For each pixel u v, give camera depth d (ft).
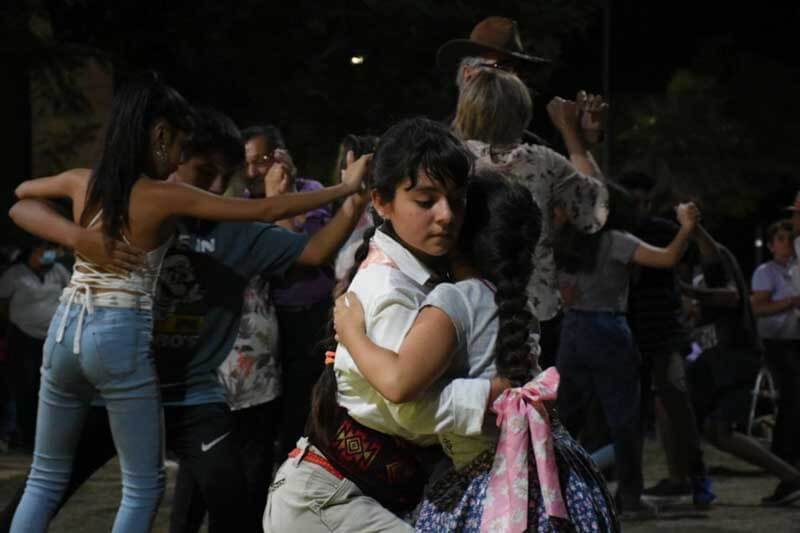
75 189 14.16
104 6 46.39
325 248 14.67
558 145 53.78
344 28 45.70
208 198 13.64
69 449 14.07
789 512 24.58
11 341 36.35
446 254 10.28
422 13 44.88
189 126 14.05
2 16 43.42
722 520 23.58
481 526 9.68
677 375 24.73
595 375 22.54
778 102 80.48
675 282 24.93
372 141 18.11
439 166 9.77
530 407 9.68
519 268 9.96
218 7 45.70
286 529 10.82
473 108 16.38
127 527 13.52
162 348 14.14
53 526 22.53
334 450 10.62
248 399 17.29
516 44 18.54
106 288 13.52
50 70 45.73
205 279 14.30
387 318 9.76
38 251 36.47
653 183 25.22
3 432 36.73
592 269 22.30
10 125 47.57
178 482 17.06
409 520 12.87
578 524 9.75
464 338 9.73
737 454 25.40
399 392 9.35
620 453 23.00
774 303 28.84
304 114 45.80
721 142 77.30
